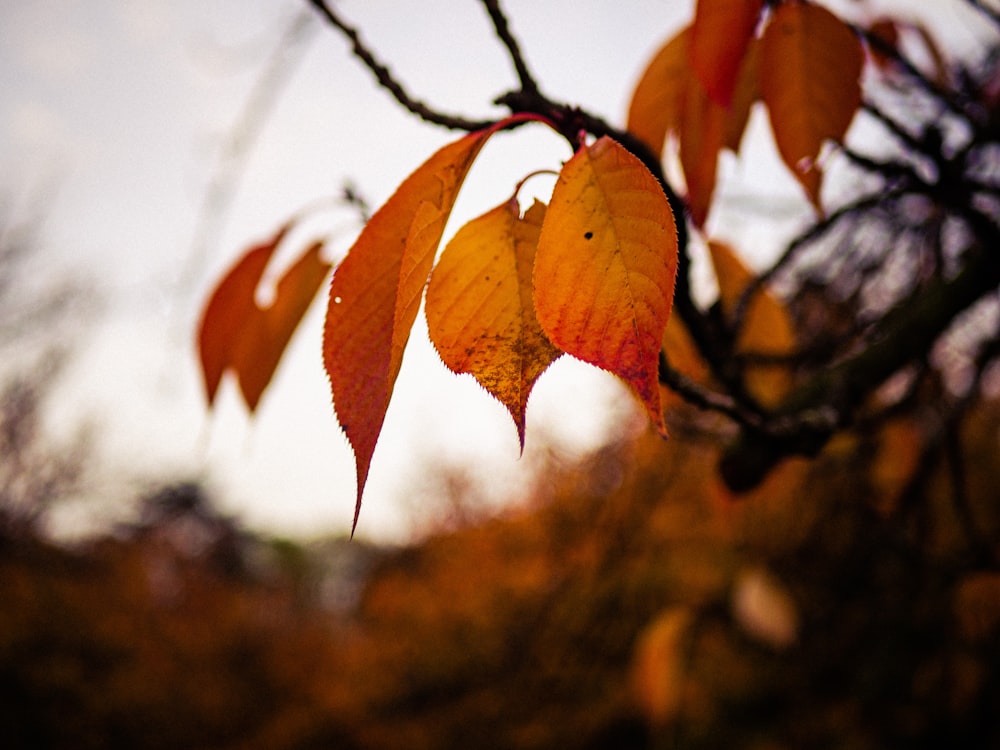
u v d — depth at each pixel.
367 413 0.33
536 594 6.09
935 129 0.73
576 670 4.27
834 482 2.16
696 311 0.53
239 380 0.55
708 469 3.53
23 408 9.55
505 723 5.57
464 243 0.36
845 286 1.37
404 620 9.62
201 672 9.02
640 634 4.22
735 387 0.62
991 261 0.77
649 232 0.33
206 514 16.47
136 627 9.05
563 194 0.34
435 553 10.59
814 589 3.13
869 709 2.94
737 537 3.74
